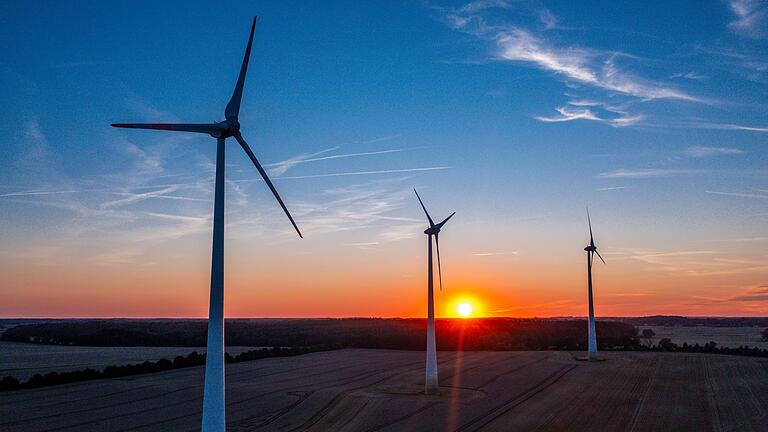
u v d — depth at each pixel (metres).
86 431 35.25
